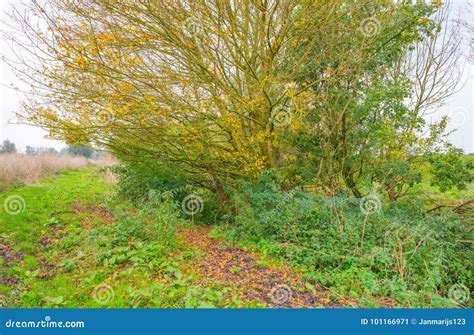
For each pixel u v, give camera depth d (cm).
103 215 852
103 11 661
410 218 707
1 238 639
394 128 796
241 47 775
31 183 1203
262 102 758
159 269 520
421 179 825
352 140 842
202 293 450
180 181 887
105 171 1316
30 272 515
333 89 795
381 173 814
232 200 811
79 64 619
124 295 447
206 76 729
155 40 713
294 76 794
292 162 860
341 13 796
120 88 667
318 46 827
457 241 631
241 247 641
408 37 845
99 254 552
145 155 777
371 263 535
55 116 667
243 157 785
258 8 723
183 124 721
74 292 464
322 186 809
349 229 594
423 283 497
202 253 605
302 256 585
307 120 843
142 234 630
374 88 788
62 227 741
